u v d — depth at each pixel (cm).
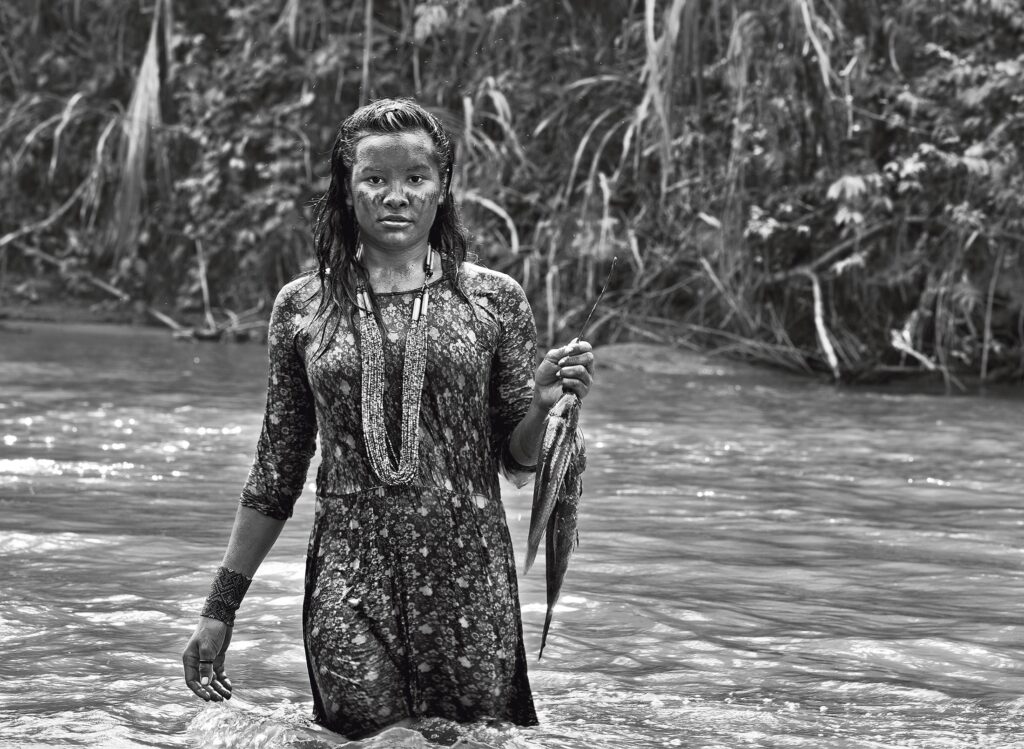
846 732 356
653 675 409
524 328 349
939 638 453
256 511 353
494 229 1881
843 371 1585
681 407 1231
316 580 344
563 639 446
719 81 1828
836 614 491
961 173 1605
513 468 354
